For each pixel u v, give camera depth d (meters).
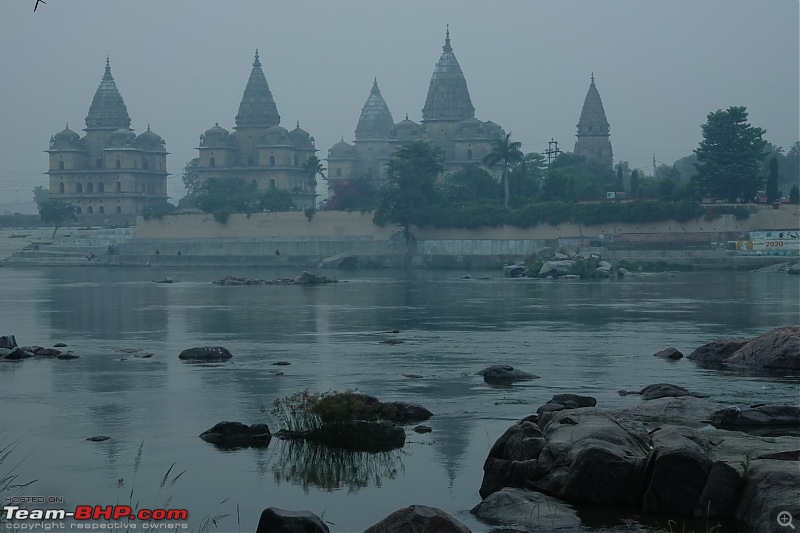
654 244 125.06
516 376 31.06
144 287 89.94
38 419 25.16
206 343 41.59
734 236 123.19
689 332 44.75
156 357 36.91
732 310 56.69
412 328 47.84
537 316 54.03
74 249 171.12
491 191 163.38
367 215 154.88
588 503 17.69
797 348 32.94
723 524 16.56
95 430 23.89
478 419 24.91
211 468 20.52
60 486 19.23
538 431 19.67
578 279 99.81
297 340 42.66
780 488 16.36
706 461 17.23
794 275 102.44
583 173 173.75
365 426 23.78
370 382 30.61
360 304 64.94
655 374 31.81
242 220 164.00
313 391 28.64
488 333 45.09
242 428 23.25
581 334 44.25
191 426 24.30
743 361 33.91
